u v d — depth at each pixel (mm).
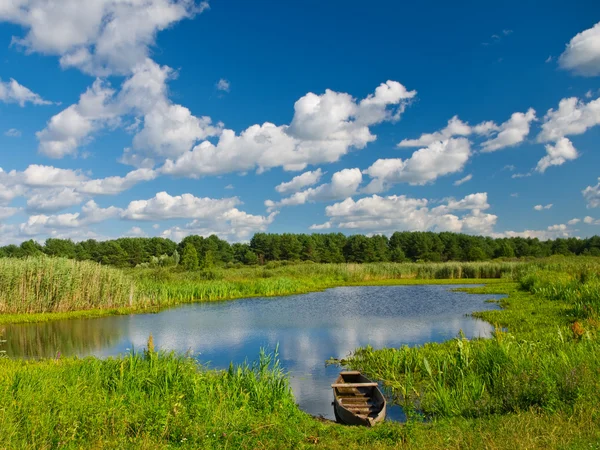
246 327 25828
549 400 9148
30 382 10758
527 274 43906
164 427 8586
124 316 30297
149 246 119812
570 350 12242
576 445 6848
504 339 14898
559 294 29141
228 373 13047
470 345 15562
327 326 25812
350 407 11766
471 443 7512
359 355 18109
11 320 27438
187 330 25000
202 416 9328
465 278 61562
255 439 8406
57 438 7992
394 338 21922
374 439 8688
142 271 50500
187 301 38844
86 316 29766
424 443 7938
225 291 42312
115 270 35688
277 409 10734
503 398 10031
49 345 21391
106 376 12023
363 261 114812
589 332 14844
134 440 8117
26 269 30812
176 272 55562
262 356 14602
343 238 138375
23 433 8023
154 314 31281
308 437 8867
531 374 10352
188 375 12039
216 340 22156
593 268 33562
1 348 20859
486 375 12266
